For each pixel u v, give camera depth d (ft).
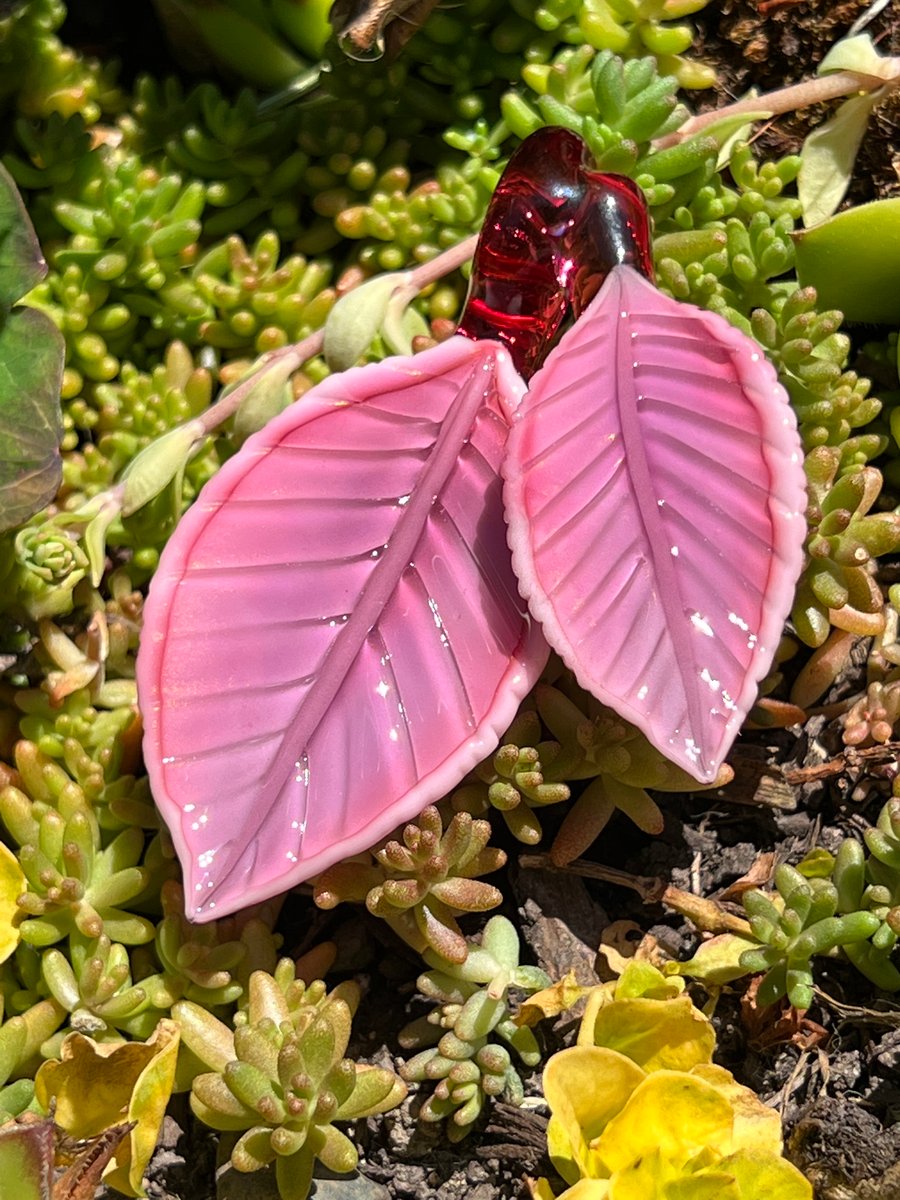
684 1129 0.62
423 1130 0.69
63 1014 0.70
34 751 0.71
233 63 0.89
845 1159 0.67
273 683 0.63
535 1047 0.69
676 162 0.80
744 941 0.71
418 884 0.66
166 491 0.77
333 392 0.65
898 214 0.78
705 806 0.78
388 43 0.83
